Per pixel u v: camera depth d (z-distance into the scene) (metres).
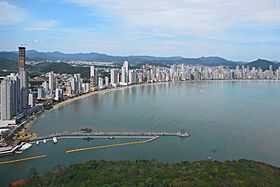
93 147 185.38
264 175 120.56
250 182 111.62
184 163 135.75
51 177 126.81
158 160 161.00
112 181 116.12
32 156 170.25
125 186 110.25
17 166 155.38
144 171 125.25
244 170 123.88
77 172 127.69
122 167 129.88
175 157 166.62
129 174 122.38
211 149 180.12
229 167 126.25
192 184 110.06
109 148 183.38
